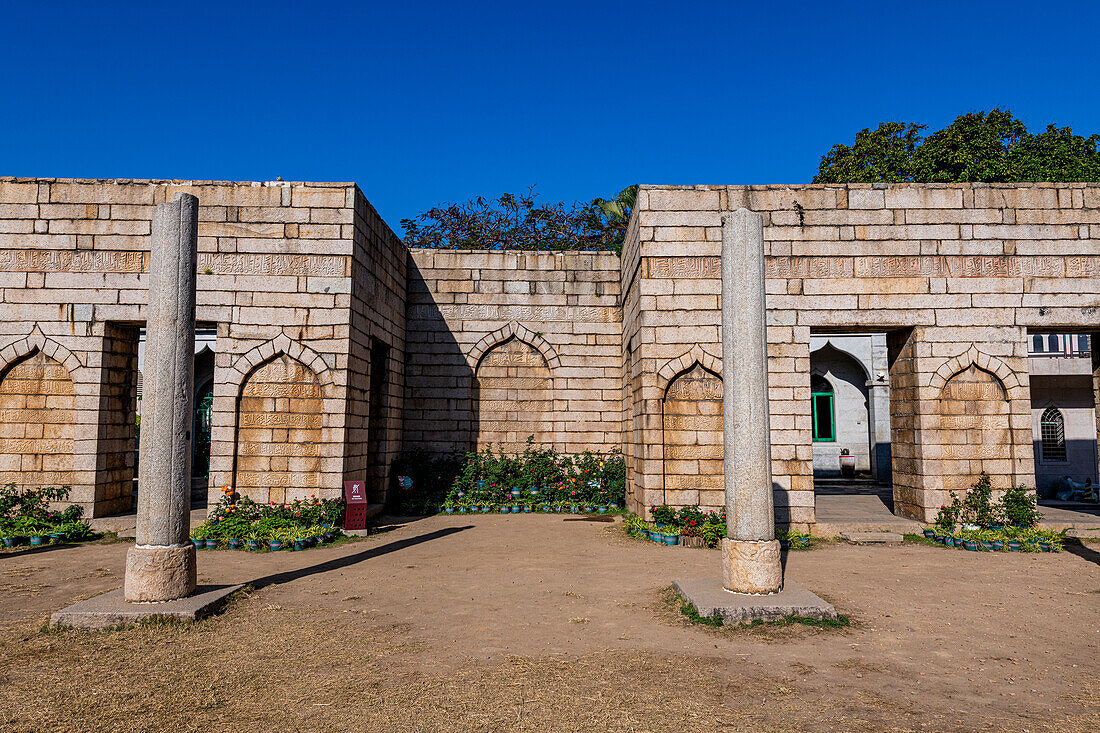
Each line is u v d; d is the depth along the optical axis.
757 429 7.71
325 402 13.57
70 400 13.62
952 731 4.55
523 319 18.94
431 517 16.39
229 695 5.12
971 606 7.88
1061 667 5.82
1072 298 13.52
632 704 4.97
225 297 13.69
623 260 17.95
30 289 13.73
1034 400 22.92
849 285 13.63
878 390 23.97
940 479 13.22
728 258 7.96
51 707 4.88
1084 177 25.34
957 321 13.52
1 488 13.38
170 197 13.94
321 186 13.99
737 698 5.09
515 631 6.81
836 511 15.01
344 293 13.80
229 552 11.28
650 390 13.61
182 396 7.50
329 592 8.42
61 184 13.91
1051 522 13.80
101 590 8.49
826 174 29.08
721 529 11.98
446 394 18.64
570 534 13.59
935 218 13.72
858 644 6.41
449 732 4.50
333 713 4.80
